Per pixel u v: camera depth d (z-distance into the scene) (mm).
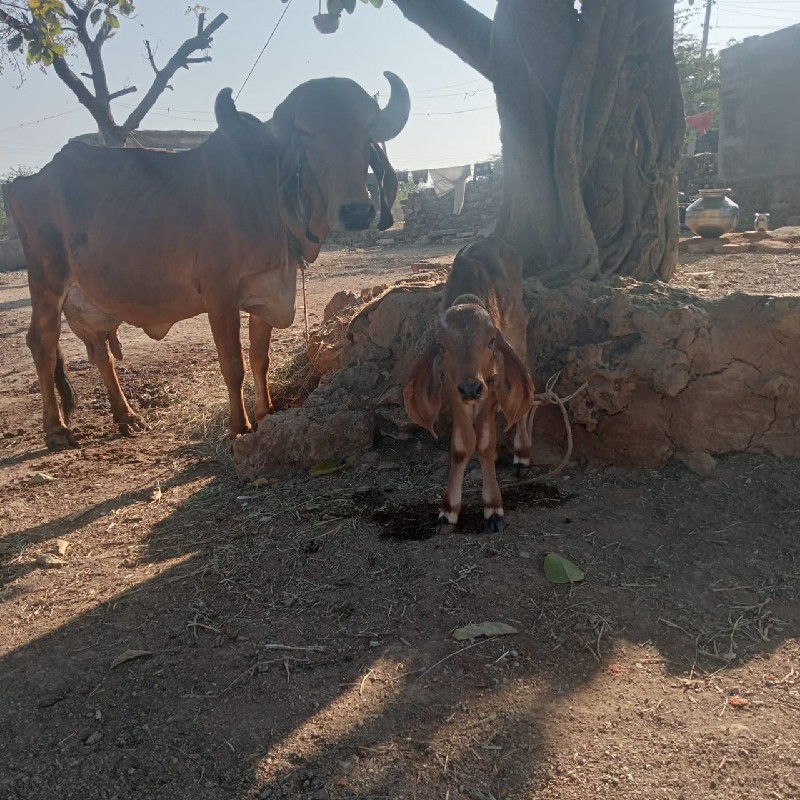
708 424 5094
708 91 37406
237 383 6305
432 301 6020
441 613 3752
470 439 4320
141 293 6531
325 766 2898
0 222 34344
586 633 3559
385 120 5770
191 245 6180
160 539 4930
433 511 4789
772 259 10414
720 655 3404
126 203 6438
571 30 6207
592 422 5199
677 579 3959
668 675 3301
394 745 2977
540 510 4684
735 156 22672
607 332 5332
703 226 13469
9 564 4793
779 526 4375
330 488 5297
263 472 5711
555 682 3271
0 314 15438
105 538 5043
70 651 3771
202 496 5559
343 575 4176
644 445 5105
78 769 2982
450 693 3230
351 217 5438
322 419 5738
